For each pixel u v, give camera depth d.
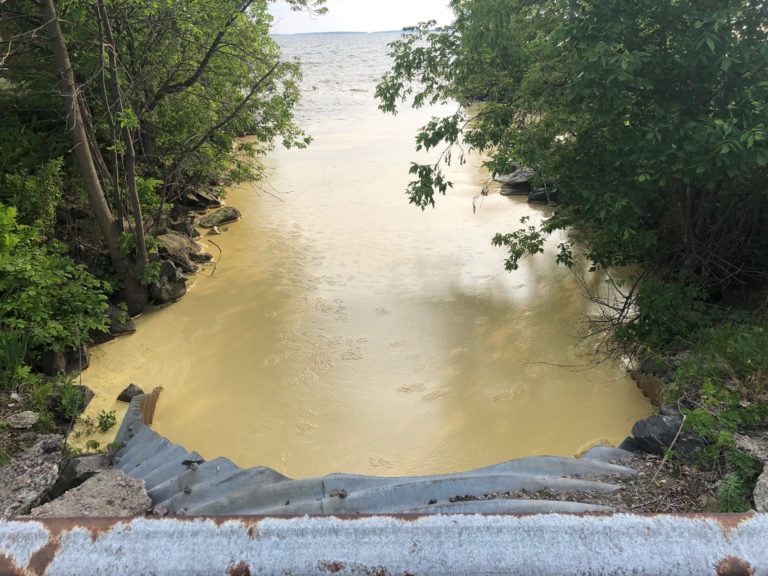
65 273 10.11
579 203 9.41
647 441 6.07
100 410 8.51
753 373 7.08
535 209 17.52
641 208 9.62
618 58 7.29
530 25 10.13
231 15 12.43
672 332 9.05
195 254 14.20
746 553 0.67
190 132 15.02
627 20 7.67
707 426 5.97
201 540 0.69
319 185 20.50
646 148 8.02
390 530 0.71
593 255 10.84
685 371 7.39
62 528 0.69
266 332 11.00
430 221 16.77
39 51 12.55
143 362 9.98
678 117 7.79
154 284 11.80
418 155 24.33
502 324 11.14
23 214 10.77
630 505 5.20
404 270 13.63
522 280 12.95
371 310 11.81
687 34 7.65
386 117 34.09
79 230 12.09
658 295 8.97
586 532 0.70
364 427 8.41
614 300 11.81
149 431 7.40
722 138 7.30
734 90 7.81
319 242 15.41
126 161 10.99
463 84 10.93
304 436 8.25
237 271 13.67
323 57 122.19
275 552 0.68
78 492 5.61
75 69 11.75
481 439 8.08
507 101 10.94
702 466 5.64
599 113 8.00
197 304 12.08
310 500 5.53
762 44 7.54
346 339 10.77
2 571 0.65
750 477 5.39
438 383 9.41
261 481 5.95
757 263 10.05
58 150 12.73
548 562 0.67
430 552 0.69
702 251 9.95
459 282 12.95
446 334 10.86
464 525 0.72
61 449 6.85
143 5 11.85
